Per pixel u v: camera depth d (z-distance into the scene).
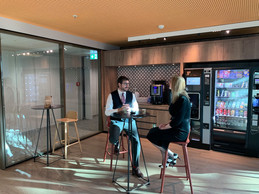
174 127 2.41
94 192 2.54
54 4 2.69
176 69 5.06
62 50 4.32
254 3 2.64
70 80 4.60
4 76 3.24
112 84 5.89
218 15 3.16
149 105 4.84
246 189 2.61
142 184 2.66
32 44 3.70
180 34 4.15
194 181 2.83
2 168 3.25
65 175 3.02
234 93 3.99
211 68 3.98
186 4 2.69
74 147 4.35
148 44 5.68
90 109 5.29
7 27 3.24
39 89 3.88
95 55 5.38
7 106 3.30
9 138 3.36
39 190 2.59
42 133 4.00
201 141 4.23
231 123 4.08
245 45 3.72
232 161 3.56
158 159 3.64
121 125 2.84
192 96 4.25
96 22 3.55
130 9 2.90
